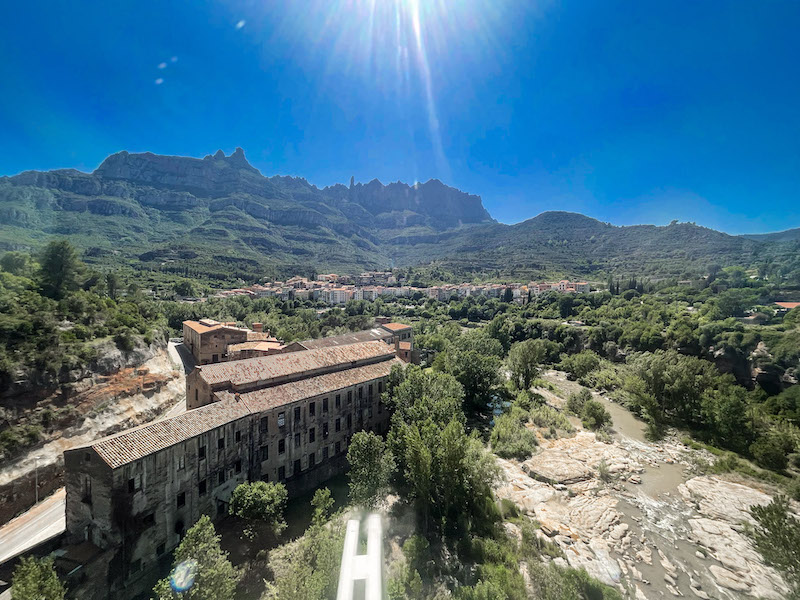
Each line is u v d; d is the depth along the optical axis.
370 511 42.25
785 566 32.19
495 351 113.50
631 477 56.31
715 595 35.81
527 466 58.91
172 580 27.56
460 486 43.47
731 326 95.56
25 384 49.66
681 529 45.31
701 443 68.44
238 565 36.56
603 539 43.12
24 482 44.69
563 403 89.88
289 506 46.91
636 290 168.00
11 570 30.42
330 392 54.00
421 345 126.00
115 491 31.98
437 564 37.41
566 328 140.75
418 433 44.81
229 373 49.12
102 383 61.03
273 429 46.78
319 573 27.05
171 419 38.69
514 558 38.00
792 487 51.44
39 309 60.66
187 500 37.84
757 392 80.62
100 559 31.22
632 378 89.44
